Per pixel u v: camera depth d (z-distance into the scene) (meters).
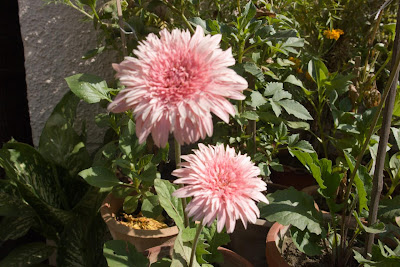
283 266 1.14
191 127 0.70
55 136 1.65
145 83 0.71
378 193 1.11
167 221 1.51
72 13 1.78
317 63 1.52
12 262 1.64
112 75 1.88
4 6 1.78
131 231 1.25
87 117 1.92
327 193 1.26
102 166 1.35
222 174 0.79
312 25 2.14
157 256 1.18
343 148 1.54
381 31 2.04
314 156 1.29
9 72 1.86
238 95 0.72
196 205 0.77
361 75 1.61
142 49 0.76
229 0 1.78
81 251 1.53
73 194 1.70
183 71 0.71
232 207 0.77
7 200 1.58
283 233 1.35
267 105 1.54
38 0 1.73
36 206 1.54
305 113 1.41
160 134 0.69
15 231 1.67
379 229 1.11
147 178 1.30
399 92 1.32
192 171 0.81
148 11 1.58
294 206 1.24
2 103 1.86
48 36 1.78
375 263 1.05
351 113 1.47
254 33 1.46
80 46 1.82
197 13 1.76
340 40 2.14
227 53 0.76
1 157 1.45
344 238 1.32
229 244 1.53
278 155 2.16
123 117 1.47
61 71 1.83
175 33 0.78
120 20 1.33
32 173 1.54
